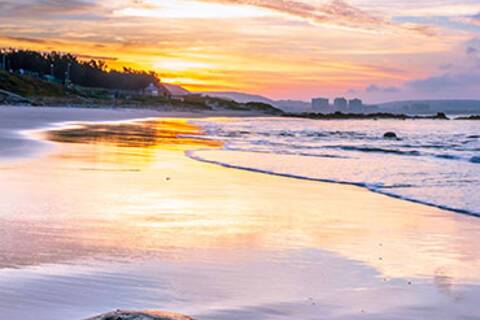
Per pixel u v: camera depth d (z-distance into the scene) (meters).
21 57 170.62
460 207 11.57
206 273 6.47
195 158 21.80
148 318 3.79
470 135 52.25
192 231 8.84
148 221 9.51
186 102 182.75
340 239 8.53
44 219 9.29
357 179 16.31
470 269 6.92
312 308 5.34
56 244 7.62
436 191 13.89
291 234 8.81
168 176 15.80
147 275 6.29
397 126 81.50
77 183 13.55
